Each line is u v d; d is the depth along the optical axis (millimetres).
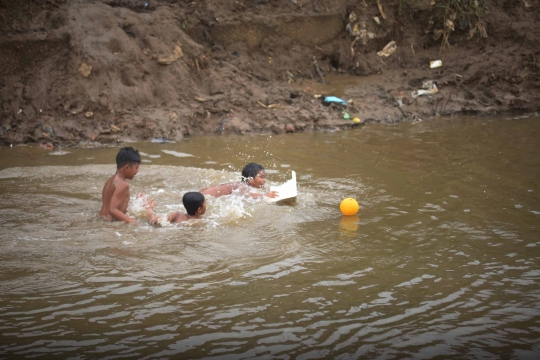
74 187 7461
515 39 13672
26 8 11531
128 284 4914
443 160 8773
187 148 9727
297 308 4543
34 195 7105
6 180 7715
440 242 5816
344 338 4133
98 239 5809
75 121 10344
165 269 5199
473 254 5531
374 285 4934
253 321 4352
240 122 10992
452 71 13312
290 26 13516
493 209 6703
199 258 5434
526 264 5297
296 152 9422
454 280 5012
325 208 6812
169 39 11906
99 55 10945
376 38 14016
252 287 4883
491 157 8867
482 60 13336
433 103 12438
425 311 4508
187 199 6266
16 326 4234
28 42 10984
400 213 6633
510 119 11672
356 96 12578
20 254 5422
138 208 6668
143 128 10406
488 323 4340
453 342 4094
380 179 7922
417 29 14141
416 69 13688
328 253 5574
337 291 4824
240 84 12094
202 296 4727
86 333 4164
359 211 6711
